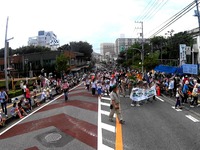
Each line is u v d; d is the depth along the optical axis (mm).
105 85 27500
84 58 97000
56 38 113812
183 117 15758
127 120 15281
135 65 63844
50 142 11844
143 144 10984
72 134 12859
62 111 18594
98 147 10820
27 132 13797
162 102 21625
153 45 74750
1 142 12359
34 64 61281
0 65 65562
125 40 127375
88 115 16922
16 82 42625
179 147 10508
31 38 114812
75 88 36625
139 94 20453
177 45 59656
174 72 30562
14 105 17828
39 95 27891
